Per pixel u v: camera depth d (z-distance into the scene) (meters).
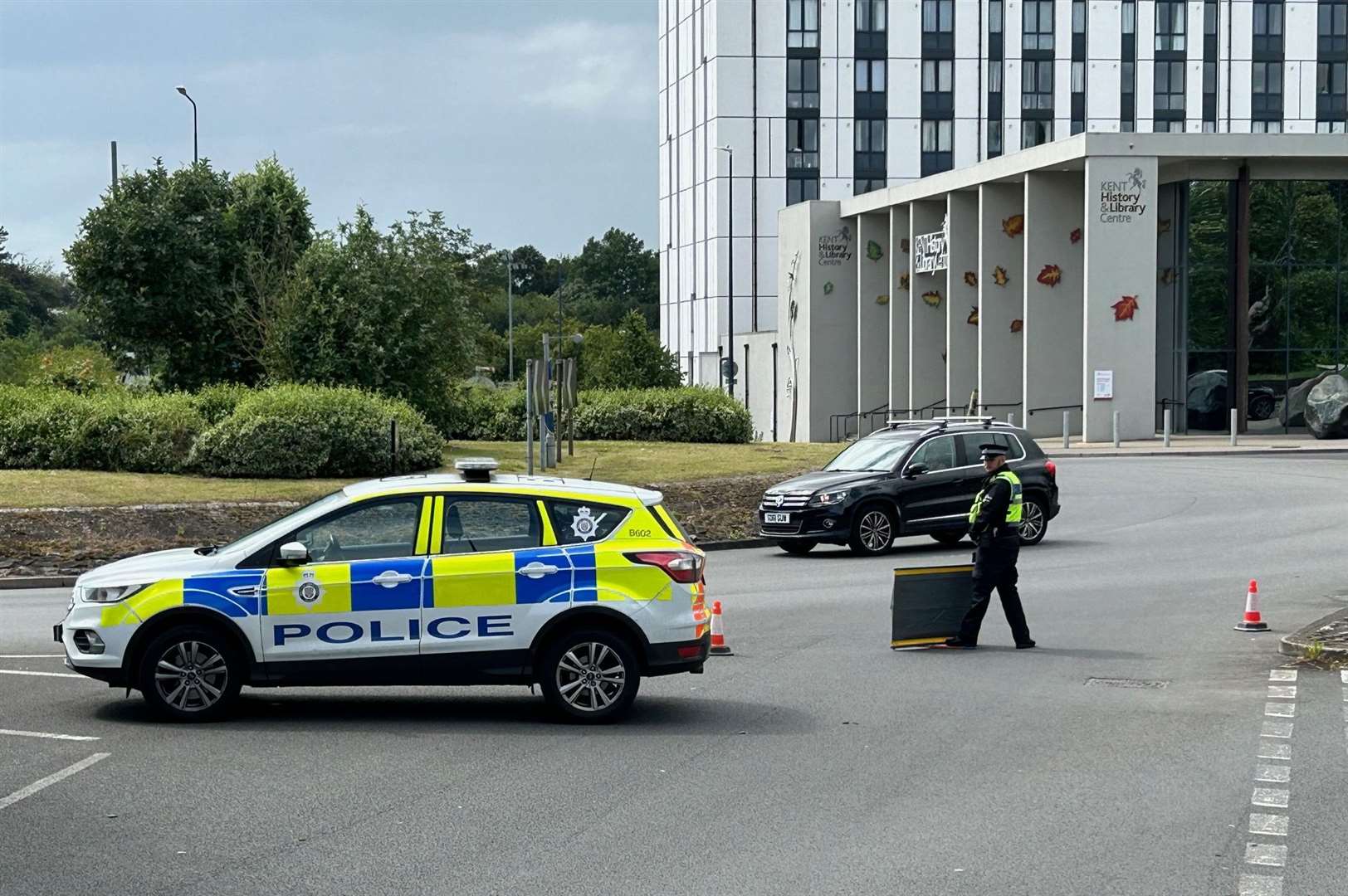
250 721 10.73
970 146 74.62
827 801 8.45
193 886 6.83
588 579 10.62
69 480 25.91
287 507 24.59
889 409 60.00
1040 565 20.41
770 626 15.65
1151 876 7.00
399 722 10.76
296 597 10.47
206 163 39.09
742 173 74.31
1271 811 8.19
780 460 32.03
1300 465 36.81
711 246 75.81
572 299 168.38
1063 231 49.69
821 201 62.97
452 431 39.31
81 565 21.05
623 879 6.97
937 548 23.22
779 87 74.12
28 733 10.21
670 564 10.71
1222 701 11.48
